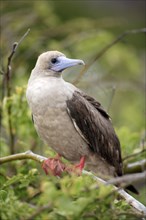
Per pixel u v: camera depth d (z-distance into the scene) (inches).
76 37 682.8
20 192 460.1
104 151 489.1
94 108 492.7
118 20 707.4
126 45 827.4
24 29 698.2
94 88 613.6
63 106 467.2
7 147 538.6
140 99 703.7
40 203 366.9
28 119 528.7
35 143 543.2
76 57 693.9
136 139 540.4
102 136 486.6
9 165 512.4
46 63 482.0
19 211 378.6
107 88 607.5
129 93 707.4
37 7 738.2
